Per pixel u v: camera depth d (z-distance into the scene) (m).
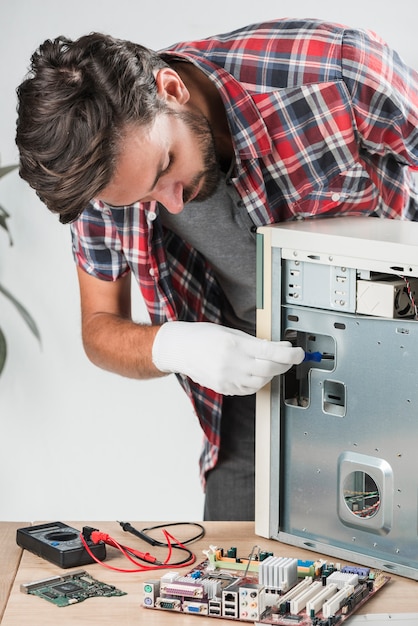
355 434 1.17
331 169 1.38
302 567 1.12
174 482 2.49
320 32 1.36
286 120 1.35
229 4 2.24
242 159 1.33
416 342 1.09
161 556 1.19
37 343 2.43
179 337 1.30
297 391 1.26
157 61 1.19
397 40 2.21
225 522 1.32
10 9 2.28
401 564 1.14
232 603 1.02
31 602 1.06
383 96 1.34
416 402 1.10
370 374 1.14
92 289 1.54
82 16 2.28
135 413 2.46
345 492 1.21
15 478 2.52
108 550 1.21
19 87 1.10
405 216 1.53
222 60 1.38
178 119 1.18
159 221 1.44
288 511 1.25
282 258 1.21
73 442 2.48
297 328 1.22
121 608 1.05
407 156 1.40
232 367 1.22
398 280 1.14
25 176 1.08
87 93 1.04
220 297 1.60
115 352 1.42
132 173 1.10
